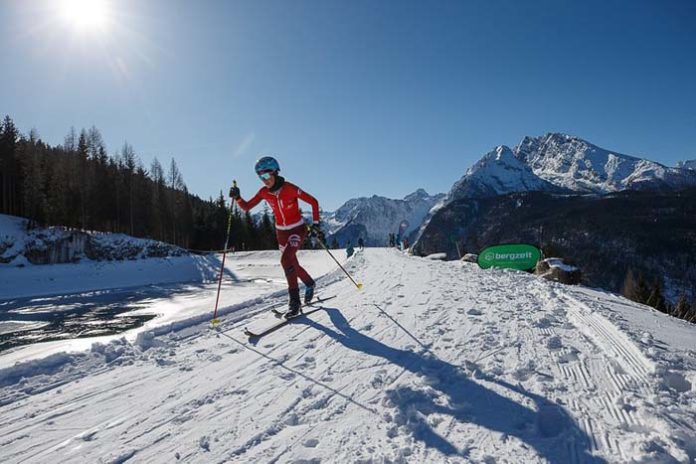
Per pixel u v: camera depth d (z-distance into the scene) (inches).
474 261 588.1
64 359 159.0
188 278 1449.3
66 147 2378.2
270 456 90.1
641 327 189.9
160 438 99.3
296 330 199.2
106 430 103.8
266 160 210.7
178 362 157.6
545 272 424.5
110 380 139.3
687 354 149.0
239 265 1669.5
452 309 236.2
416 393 119.8
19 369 145.3
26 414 113.6
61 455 92.1
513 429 98.8
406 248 1341.0
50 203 1836.9
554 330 187.9
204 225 2859.3
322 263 1216.8
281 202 219.5
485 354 155.0
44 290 1122.0
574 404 111.0
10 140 1936.5
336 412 111.5
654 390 117.3
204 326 216.7
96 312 657.0
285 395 123.8
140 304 761.6
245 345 177.6
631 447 87.7
